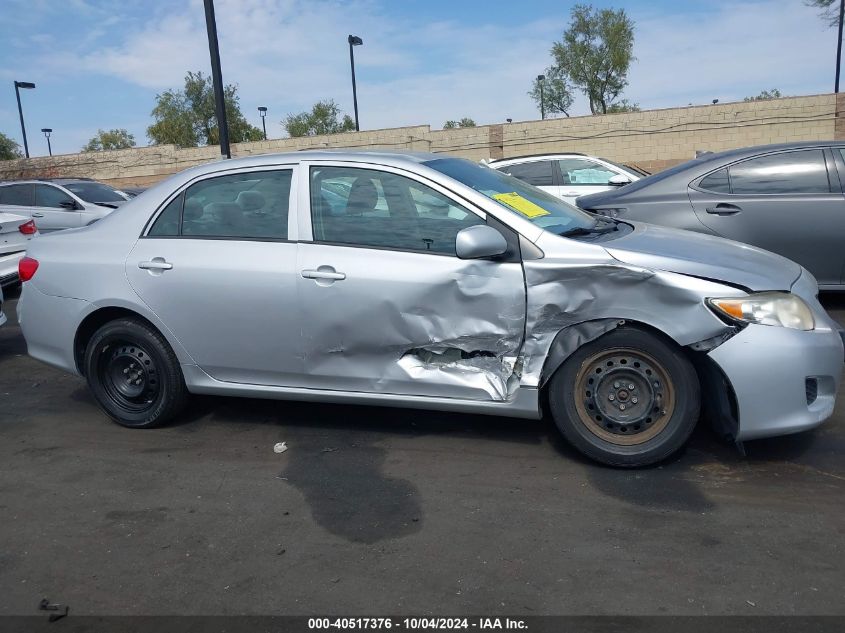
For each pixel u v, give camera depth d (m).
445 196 4.13
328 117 44.09
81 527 3.65
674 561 3.14
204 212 4.60
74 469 4.33
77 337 4.89
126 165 30.41
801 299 3.79
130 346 4.80
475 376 4.12
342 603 2.95
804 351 3.66
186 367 4.66
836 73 27.30
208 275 4.44
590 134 26.22
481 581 3.06
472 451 4.33
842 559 3.11
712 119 24.94
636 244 4.02
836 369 3.80
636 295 3.77
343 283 4.17
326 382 4.38
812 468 3.94
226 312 4.43
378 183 4.26
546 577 3.07
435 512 3.65
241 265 4.38
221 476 4.17
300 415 5.03
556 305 3.88
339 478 4.07
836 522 3.40
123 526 3.64
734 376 3.67
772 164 6.91
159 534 3.55
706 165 7.11
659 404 3.87
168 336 4.62
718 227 6.86
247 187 4.52
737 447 3.93
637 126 25.70
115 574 3.23
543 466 4.09
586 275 3.82
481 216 4.06
